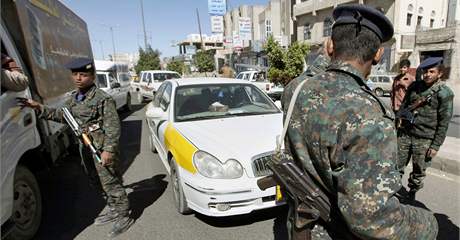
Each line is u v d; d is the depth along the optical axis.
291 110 1.15
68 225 2.93
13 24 2.96
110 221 2.95
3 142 2.15
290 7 26.05
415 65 17.27
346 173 0.92
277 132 3.03
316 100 1.03
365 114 0.91
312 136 1.03
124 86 10.62
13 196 2.30
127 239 2.64
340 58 1.06
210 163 2.58
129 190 3.71
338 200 0.96
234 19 36.72
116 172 2.74
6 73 2.29
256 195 2.55
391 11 17.66
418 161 2.93
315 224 1.17
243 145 2.72
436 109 2.72
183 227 2.80
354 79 1.01
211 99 3.82
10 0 2.92
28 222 2.65
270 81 13.95
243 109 3.79
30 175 2.71
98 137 2.65
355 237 1.04
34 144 2.75
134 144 6.11
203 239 2.60
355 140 0.90
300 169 1.15
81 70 2.49
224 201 2.51
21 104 2.50
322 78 1.06
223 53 37.72
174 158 3.03
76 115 2.62
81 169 4.60
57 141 3.62
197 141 2.81
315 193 1.10
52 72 3.86
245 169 2.56
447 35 15.70
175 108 3.61
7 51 2.71
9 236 2.44
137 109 11.70
